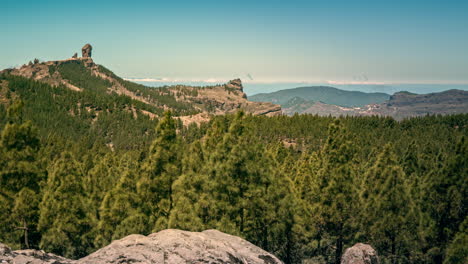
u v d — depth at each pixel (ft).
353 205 107.96
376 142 406.82
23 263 43.70
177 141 89.51
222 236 55.11
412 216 105.19
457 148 109.50
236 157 86.38
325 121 618.44
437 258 107.14
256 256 48.88
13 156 84.84
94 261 39.47
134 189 91.15
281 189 94.27
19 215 85.61
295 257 106.01
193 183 87.20
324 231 111.45
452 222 107.86
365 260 86.38
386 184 106.42
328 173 111.75
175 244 44.50
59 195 92.12
